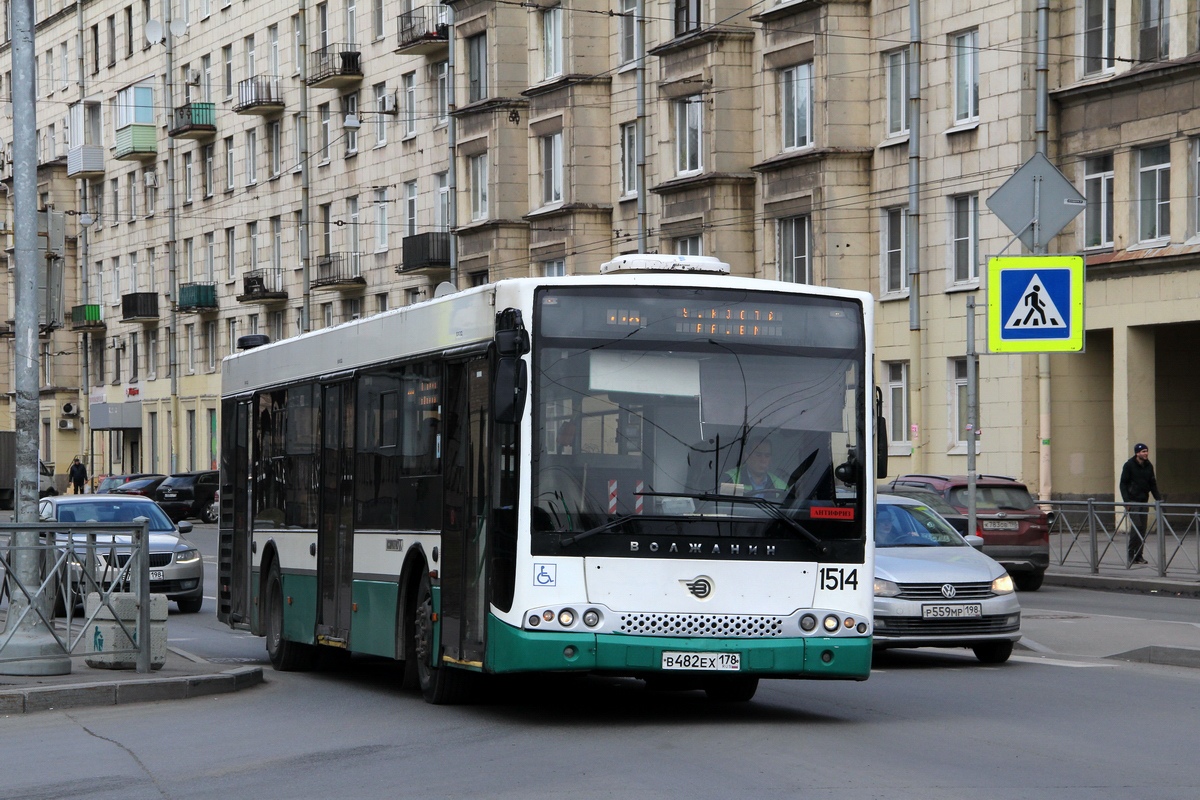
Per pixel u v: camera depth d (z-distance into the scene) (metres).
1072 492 37.72
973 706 13.84
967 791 9.62
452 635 13.42
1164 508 27.73
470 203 55.34
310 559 17.28
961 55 38.91
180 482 58.34
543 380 12.41
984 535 27.33
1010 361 37.75
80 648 15.45
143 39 80.81
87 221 81.31
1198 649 17.23
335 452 16.70
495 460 12.58
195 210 76.94
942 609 17.05
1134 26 35.56
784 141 42.59
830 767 10.52
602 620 12.23
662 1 46.62
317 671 18.11
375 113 62.78
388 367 15.30
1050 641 19.42
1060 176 21.91
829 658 12.47
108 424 83.50
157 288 81.00
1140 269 35.34
